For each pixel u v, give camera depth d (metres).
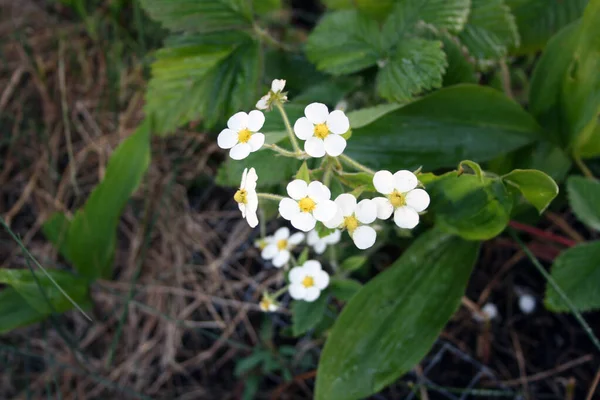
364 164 0.24
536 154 0.25
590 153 0.25
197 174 0.33
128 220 0.34
